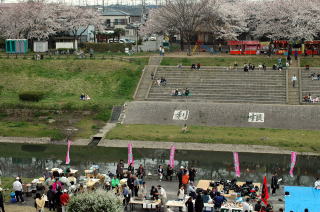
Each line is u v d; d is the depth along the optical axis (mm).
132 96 83438
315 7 102500
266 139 63656
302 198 41438
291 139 63844
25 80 91125
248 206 36562
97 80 90375
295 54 95312
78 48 113125
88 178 44188
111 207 29781
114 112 75562
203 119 72000
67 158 52625
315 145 61938
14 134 68500
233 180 43062
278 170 54156
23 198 40188
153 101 79625
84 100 80250
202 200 35812
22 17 113000
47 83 90062
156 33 115812
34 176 50906
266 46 102188
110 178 44875
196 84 85562
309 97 77250
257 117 71438
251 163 56875
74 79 91000
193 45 115438
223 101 79062
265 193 38625
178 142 64062
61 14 119500
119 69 93438
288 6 104500
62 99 81750
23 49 107312
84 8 130250
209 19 108938
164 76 89500
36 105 77250
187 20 106375
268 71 88812
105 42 121875
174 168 54438
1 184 44875
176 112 73938
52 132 68812
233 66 92188
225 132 67125
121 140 65188
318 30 101312
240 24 110438
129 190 39531
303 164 56469
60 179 41312
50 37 119812
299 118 70688
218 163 56844
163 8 111938
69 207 30172
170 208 38562
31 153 61719
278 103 77750
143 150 62281
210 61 95625
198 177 50844
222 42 113312
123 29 143250
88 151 62250
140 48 114688
